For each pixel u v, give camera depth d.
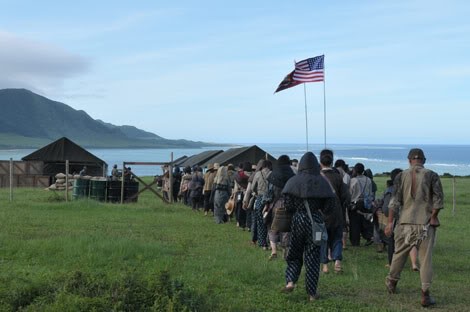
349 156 198.00
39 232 12.78
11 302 6.17
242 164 15.34
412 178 7.43
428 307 7.21
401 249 7.64
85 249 10.04
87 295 6.18
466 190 33.56
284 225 7.75
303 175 7.27
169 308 5.71
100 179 23.36
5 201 21.06
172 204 22.31
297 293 7.56
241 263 9.37
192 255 10.34
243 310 6.44
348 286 8.27
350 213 12.34
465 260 11.12
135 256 9.72
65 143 38.56
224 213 16.34
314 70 19.34
